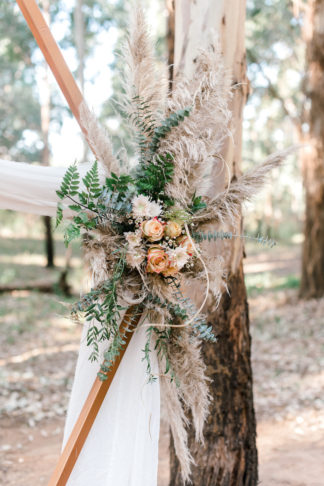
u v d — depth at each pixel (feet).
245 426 10.54
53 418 18.12
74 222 6.98
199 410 7.93
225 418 10.32
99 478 7.80
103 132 7.51
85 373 8.18
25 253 66.80
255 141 66.90
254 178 7.39
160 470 14.11
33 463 14.39
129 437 7.86
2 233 82.07
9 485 12.91
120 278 7.23
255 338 28.81
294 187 83.46
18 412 18.40
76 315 7.14
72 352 27.25
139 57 7.35
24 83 65.10
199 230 7.63
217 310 10.11
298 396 19.76
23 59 55.77
